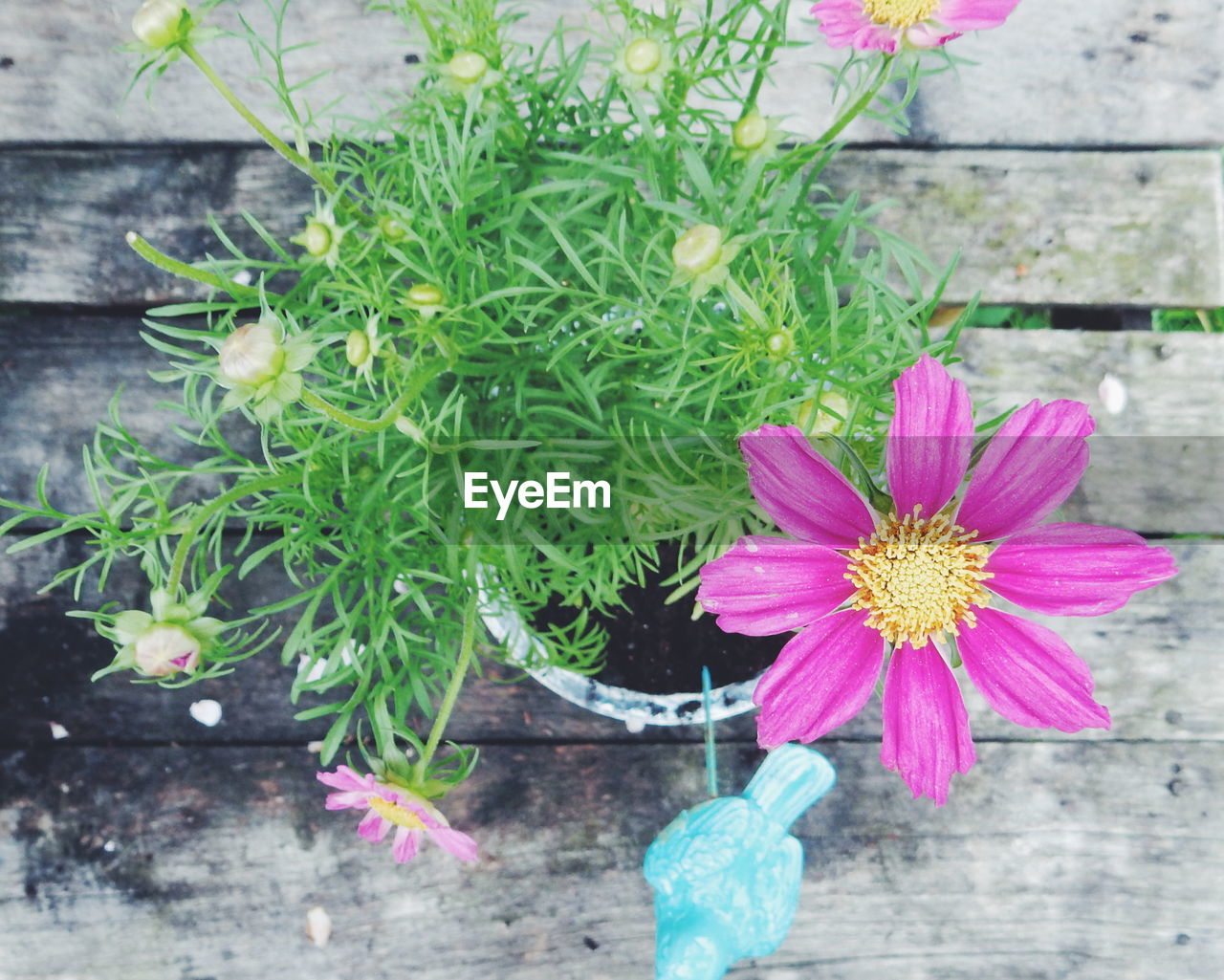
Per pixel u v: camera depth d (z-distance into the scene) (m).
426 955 0.41
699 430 0.31
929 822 0.42
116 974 0.41
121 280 0.40
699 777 0.41
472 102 0.29
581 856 0.41
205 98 0.40
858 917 0.42
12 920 0.41
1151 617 0.41
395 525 0.32
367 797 0.30
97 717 0.41
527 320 0.31
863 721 0.41
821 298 0.32
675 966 0.32
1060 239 0.41
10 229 0.40
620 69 0.29
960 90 0.41
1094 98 0.41
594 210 0.34
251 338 0.25
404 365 0.30
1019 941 0.42
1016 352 0.41
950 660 0.27
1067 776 0.42
